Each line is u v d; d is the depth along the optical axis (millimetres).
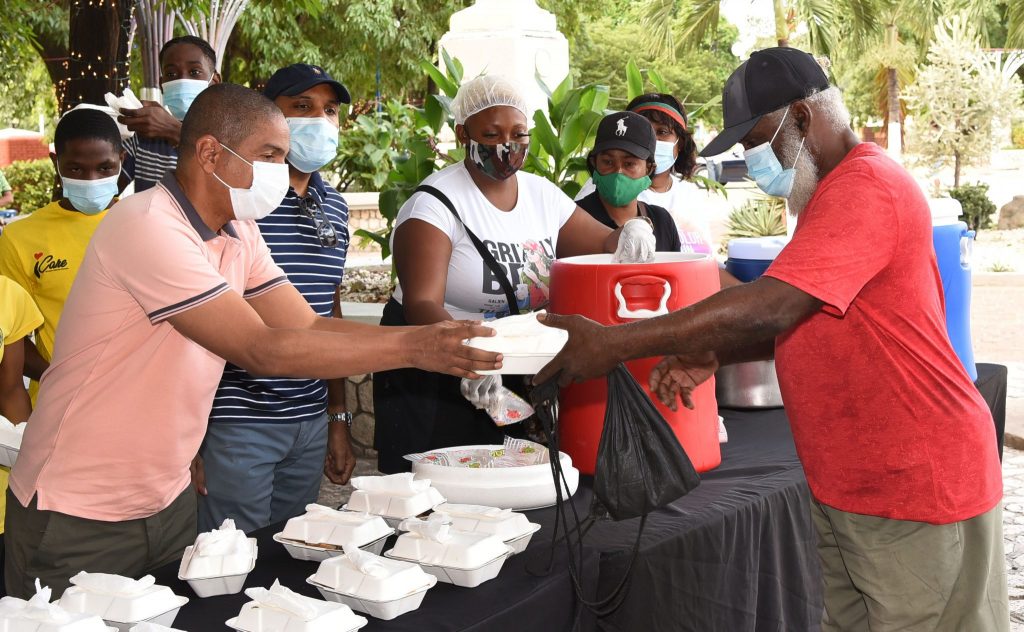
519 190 2895
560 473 1902
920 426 1917
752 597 2264
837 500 2008
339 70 16469
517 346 1937
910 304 1902
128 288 1881
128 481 2025
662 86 5141
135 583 1588
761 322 1843
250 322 1882
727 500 2242
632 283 2182
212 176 1950
